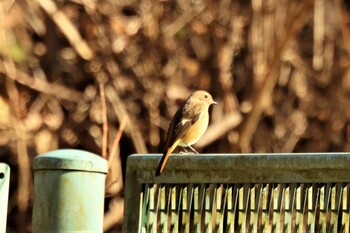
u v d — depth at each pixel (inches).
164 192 195.2
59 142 580.1
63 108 583.2
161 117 586.9
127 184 199.8
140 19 583.8
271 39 609.3
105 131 347.3
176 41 591.8
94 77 576.1
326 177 176.1
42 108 579.8
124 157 589.6
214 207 188.5
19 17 585.3
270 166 180.5
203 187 190.1
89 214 185.8
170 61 590.2
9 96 561.0
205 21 595.2
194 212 191.0
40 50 587.2
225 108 595.2
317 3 626.5
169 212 194.1
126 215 199.2
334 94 636.1
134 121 577.9
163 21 591.2
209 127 592.7
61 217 185.0
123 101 581.0
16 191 581.9
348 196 175.6
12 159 576.7
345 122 636.7
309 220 178.4
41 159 187.0
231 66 601.9
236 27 603.2
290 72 635.5
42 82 576.1
